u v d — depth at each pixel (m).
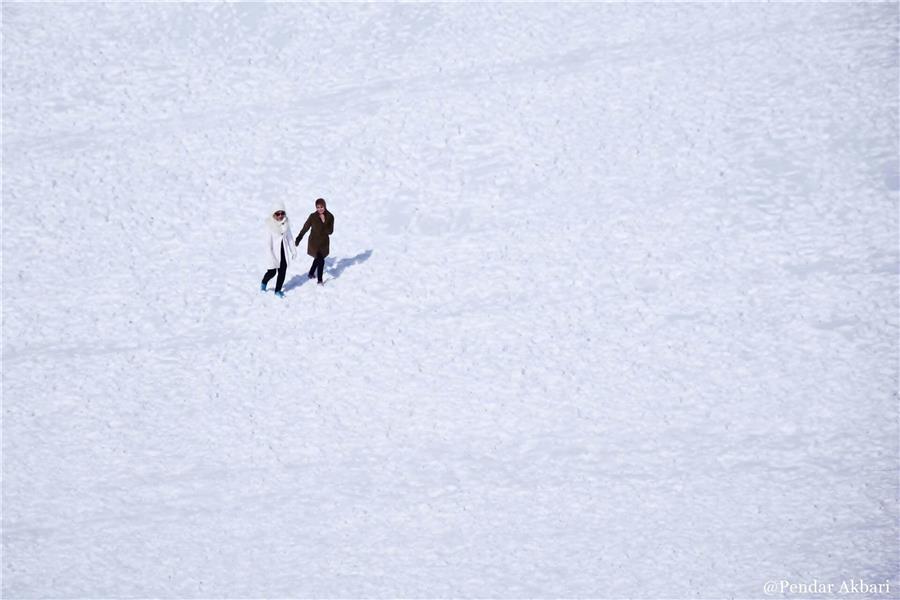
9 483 59.59
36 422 64.06
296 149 87.62
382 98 92.50
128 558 54.09
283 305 72.50
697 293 68.62
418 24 101.75
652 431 59.03
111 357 69.00
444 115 89.31
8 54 101.88
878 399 58.81
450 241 76.75
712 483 54.75
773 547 50.22
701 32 95.06
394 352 67.31
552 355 65.50
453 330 68.56
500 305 70.19
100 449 61.75
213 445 61.44
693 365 63.28
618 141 83.69
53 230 81.19
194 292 74.31
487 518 54.44
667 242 73.31
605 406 61.22
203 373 67.12
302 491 57.56
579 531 52.88
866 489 52.91
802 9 95.62
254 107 93.50
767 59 89.56
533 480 56.59
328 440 61.06
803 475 54.44
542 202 79.06
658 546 51.25
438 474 57.81
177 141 89.94
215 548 54.31
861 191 74.56
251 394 65.12
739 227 73.50
